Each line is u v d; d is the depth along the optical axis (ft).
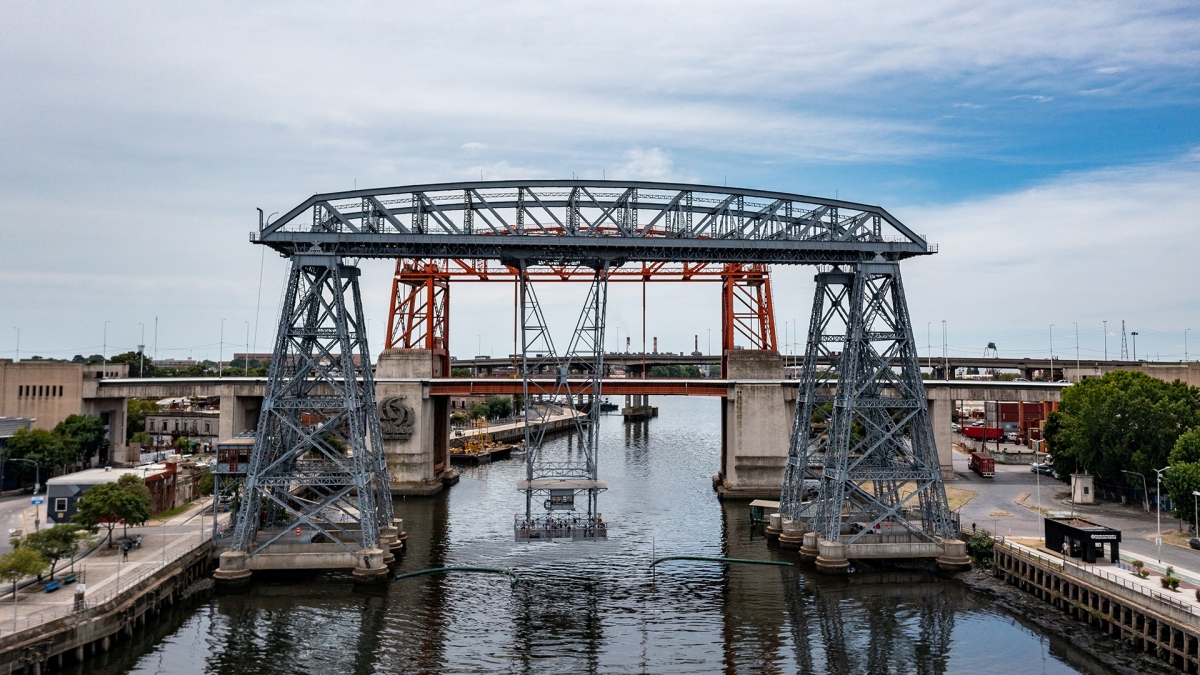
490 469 513.45
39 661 172.65
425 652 196.24
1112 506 320.09
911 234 272.72
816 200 275.59
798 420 301.63
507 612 225.15
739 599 235.81
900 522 269.64
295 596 236.22
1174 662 182.09
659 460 558.97
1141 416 310.04
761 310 419.54
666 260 281.74
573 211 277.23
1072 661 189.06
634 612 225.35
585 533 270.67
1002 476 406.00
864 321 273.54
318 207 265.34
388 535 277.64
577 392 401.29
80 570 218.79
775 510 336.29
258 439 250.98
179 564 234.17
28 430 365.20
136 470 317.01
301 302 260.21
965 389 395.96
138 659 189.57
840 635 207.62
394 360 412.36
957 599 234.17
